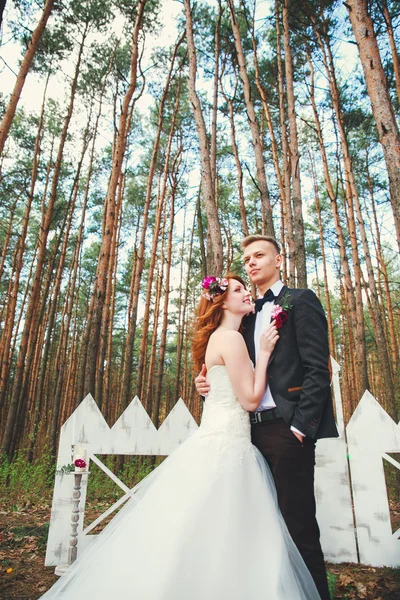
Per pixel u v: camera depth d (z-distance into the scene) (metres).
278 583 1.42
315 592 1.61
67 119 12.31
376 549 3.08
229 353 1.94
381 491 3.16
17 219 19.03
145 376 18.72
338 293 23.88
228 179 18.66
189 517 1.59
